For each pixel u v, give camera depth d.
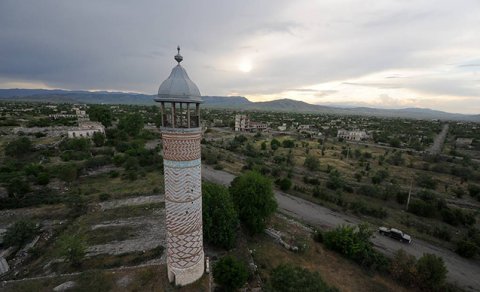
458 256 36.97
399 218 47.34
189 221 19.39
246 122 158.88
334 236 34.72
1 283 21.61
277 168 69.94
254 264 29.06
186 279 20.17
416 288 28.72
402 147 116.12
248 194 35.03
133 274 22.02
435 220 47.44
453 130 182.38
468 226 45.25
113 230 35.12
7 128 100.06
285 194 56.94
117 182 55.53
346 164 83.50
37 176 52.19
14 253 31.44
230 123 172.50
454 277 32.50
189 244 19.78
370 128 192.62
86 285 20.84
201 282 20.75
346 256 33.19
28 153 72.25
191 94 17.75
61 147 77.50
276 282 21.61
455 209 47.84
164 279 21.17
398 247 38.34
